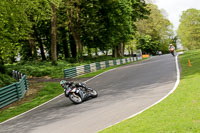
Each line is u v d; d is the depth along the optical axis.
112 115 7.60
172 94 8.81
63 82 11.04
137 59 49.28
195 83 9.98
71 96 10.77
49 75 25.36
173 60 23.70
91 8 33.22
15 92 14.71
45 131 7.36
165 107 7.21
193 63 17.23
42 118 9.36
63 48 46.59
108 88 13.49
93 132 6.27
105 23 36.84
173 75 13.48
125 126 6.07
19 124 9.12
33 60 34.66
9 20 18.73
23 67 28.44
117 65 35.31
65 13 36.06
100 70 28.69
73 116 8.59
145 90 10.76
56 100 13.13
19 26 20.69
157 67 19.42
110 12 34.84
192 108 6.60
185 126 5.31
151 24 80.38
